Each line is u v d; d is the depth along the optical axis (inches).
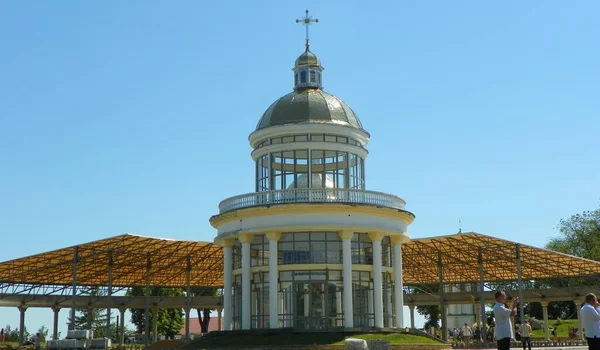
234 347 1556.3
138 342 3444.9
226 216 1774.1
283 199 1716.3
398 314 1795.0
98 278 2593.5
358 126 1899.6
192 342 1733.5
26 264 2151.8
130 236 1985.7
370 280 1745.8
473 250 2261.3
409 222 1878.7
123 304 2768.2
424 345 1619.1
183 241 2150.6
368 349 1397.6
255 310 1733.5
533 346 2018.9
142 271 2561.5
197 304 2861.7
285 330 1641.2
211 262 2529.5
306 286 1685.5
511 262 2335.1
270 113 1897.1
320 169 1820.9
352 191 1729.8
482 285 2240.4
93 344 1769.2
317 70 1985.7
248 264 1742.1
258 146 1900.8
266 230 1699.1
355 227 1697.8
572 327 3321.9
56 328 2519.7
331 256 1705.2
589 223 3580.2
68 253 2082.9
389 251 1834.4
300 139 1814.7
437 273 2719.0
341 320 1679.4
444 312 2416.3
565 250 3585.1
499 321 843.4
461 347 2133.4
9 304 2390.5
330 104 1882.4
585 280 3169.3
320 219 1684.3
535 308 3919.8
